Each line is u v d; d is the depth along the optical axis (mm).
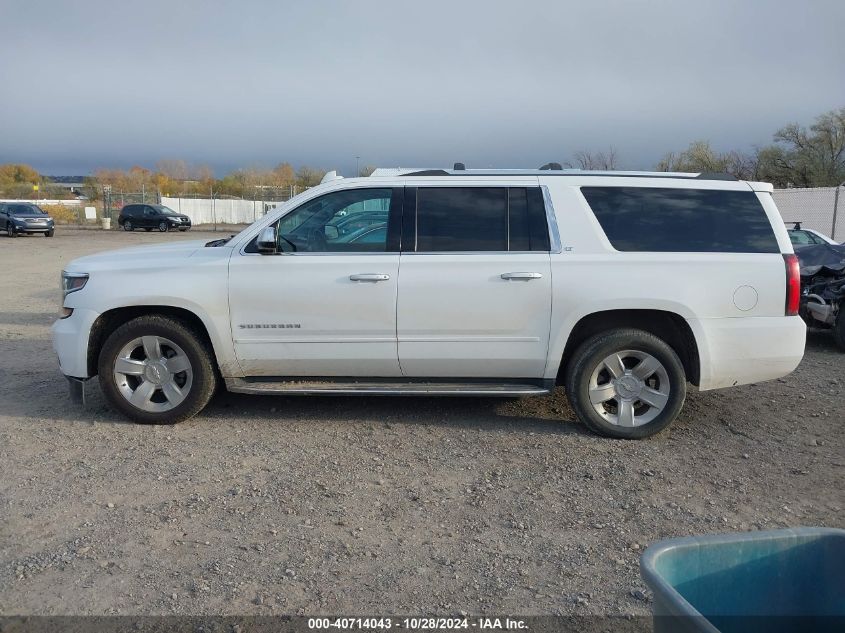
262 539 4012
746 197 5754
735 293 5543
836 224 24547
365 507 4426
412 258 5633
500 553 3898
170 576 3621
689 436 5812
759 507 4477
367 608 3367
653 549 2320
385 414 6285
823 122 37969
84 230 43688
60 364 5938
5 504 4410
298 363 5770
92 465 5043
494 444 5555
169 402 5852
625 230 5656
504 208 5715
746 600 2430
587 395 5652
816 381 7668
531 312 5582
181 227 42500
